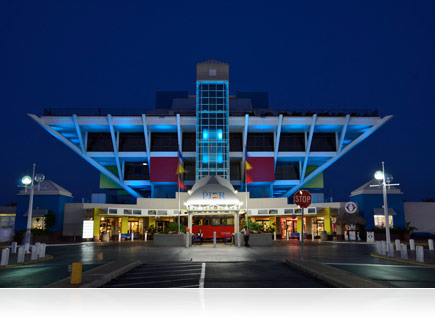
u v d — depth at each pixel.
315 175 67.69
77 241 47.09
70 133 67.75
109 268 14.46
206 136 61.81
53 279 13.60
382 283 11.32
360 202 50.09
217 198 36.88
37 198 47.44
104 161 69.69
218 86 63.56
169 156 65.62
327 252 26.34
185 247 32.62
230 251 27.20
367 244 37.53
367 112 65.94
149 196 81.94
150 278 13.14
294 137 68.19
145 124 62.94
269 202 51.06
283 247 32.09
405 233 45.72
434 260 19.86
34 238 43.56
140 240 48.88
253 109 77.94
